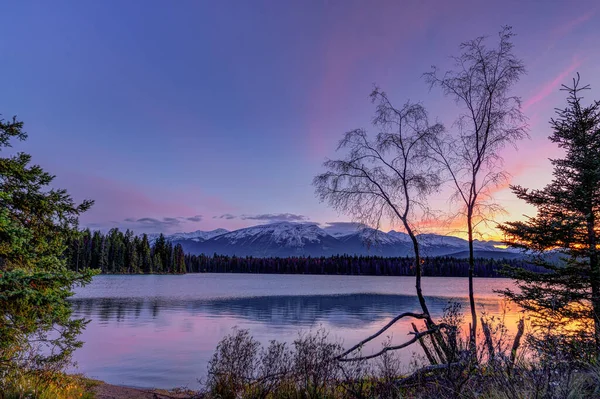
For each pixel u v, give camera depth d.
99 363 17.78
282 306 48.31
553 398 4.51
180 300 54.53
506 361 5.45
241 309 44.09
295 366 7.73
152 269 163.12
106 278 122.69
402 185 11.52
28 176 8.92
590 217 11.01
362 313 40.84
